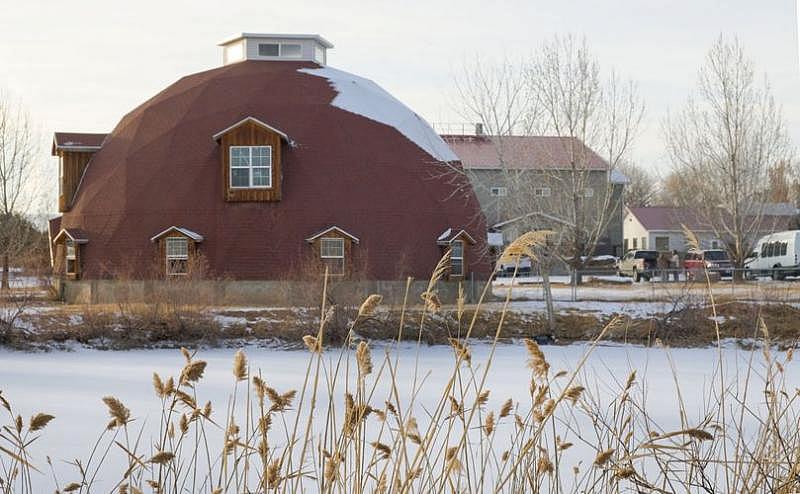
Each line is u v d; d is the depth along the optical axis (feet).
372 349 86.58
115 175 130.52
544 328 96.94
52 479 31.48
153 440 38.70
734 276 138.21
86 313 91.25
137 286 108.06
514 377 63.67
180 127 131.03
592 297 117.91
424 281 122.83
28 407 50.93
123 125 139.44
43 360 78.64
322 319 14.12
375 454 14.88
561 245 121.08
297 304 99.25
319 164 125.90
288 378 63.62
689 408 47.14
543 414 14.82
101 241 127.24
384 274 121.49
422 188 127.54
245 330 92.73
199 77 143.64
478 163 199.93
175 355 83.15
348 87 138.10
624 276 185.06
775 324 91.76
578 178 127.65
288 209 122.72
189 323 91.25
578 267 124.47
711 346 89.10
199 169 126.11
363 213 123.44
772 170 173.58
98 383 62.39
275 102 131.75
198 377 14.20
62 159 137.28
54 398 54.80
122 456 35.60
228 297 119.96
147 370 70.79
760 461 16.80
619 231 222.89
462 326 95.20
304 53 146.30
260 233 121.60
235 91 134.92
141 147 131.44
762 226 186.60
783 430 21.26
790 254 164.45
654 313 97.66
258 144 122.62
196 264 111.55
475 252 127.54
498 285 153.07
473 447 34.09
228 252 121.49
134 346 88.17
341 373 66.39
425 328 91.50
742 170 169.17
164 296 93.40
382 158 127.85
